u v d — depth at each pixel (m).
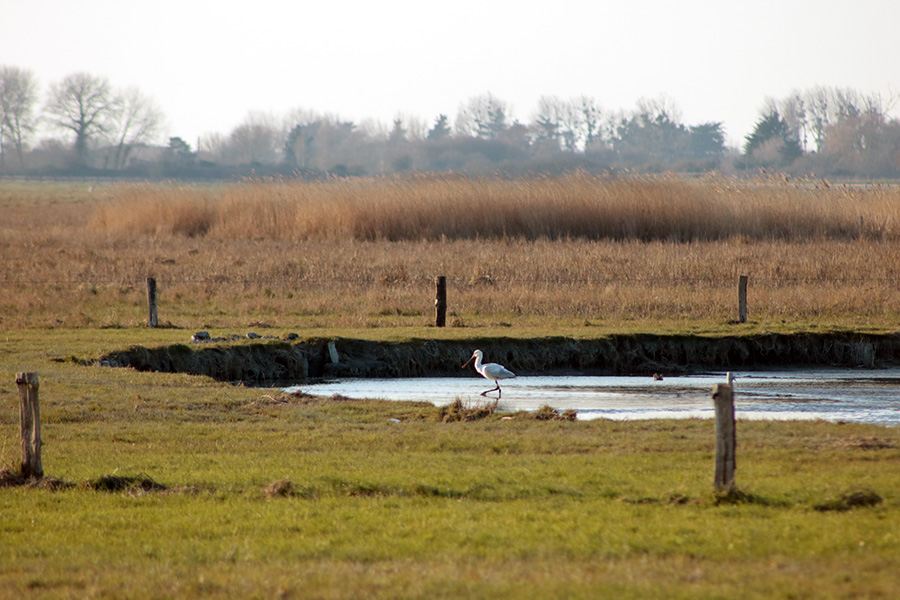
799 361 21.11
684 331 21.62
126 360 18.28
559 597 6.07
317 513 8.64
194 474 10.20
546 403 16.41
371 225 41.31
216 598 6.30
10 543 7.93
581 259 31.59
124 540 7.97
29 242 40.44
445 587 6.32
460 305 25.31
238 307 25.36
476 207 41.03
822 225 39.38
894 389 18.02
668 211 39.78
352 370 19.69
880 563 6.79
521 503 8.81
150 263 32.91
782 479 9.51
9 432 12.21
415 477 9.84
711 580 6.43
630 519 8.14
